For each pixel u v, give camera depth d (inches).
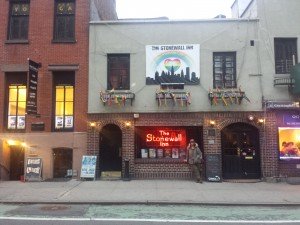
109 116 687.1
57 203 485.4
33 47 704.4
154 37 701.9
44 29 708.7
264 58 691.4
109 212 433.7
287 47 704.4
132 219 396.2
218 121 682.2
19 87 711.7
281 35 697.0
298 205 476.7
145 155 698.2
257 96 684.1
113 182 641.0
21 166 699.4
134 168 681.0
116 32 705.0
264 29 697.0
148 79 693.3
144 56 699.4
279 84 677.9
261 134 678.5
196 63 693.9
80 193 541.3
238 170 688.4
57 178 684.1
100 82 694.5
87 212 433.1
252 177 685.3
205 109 684.1
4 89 702.5
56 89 708.7
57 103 704.4
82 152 681.6
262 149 676.1
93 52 701.9
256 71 688.4
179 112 684.7
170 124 684.1
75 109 689.0
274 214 426.9
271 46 693.3
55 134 686.5
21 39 712.4
